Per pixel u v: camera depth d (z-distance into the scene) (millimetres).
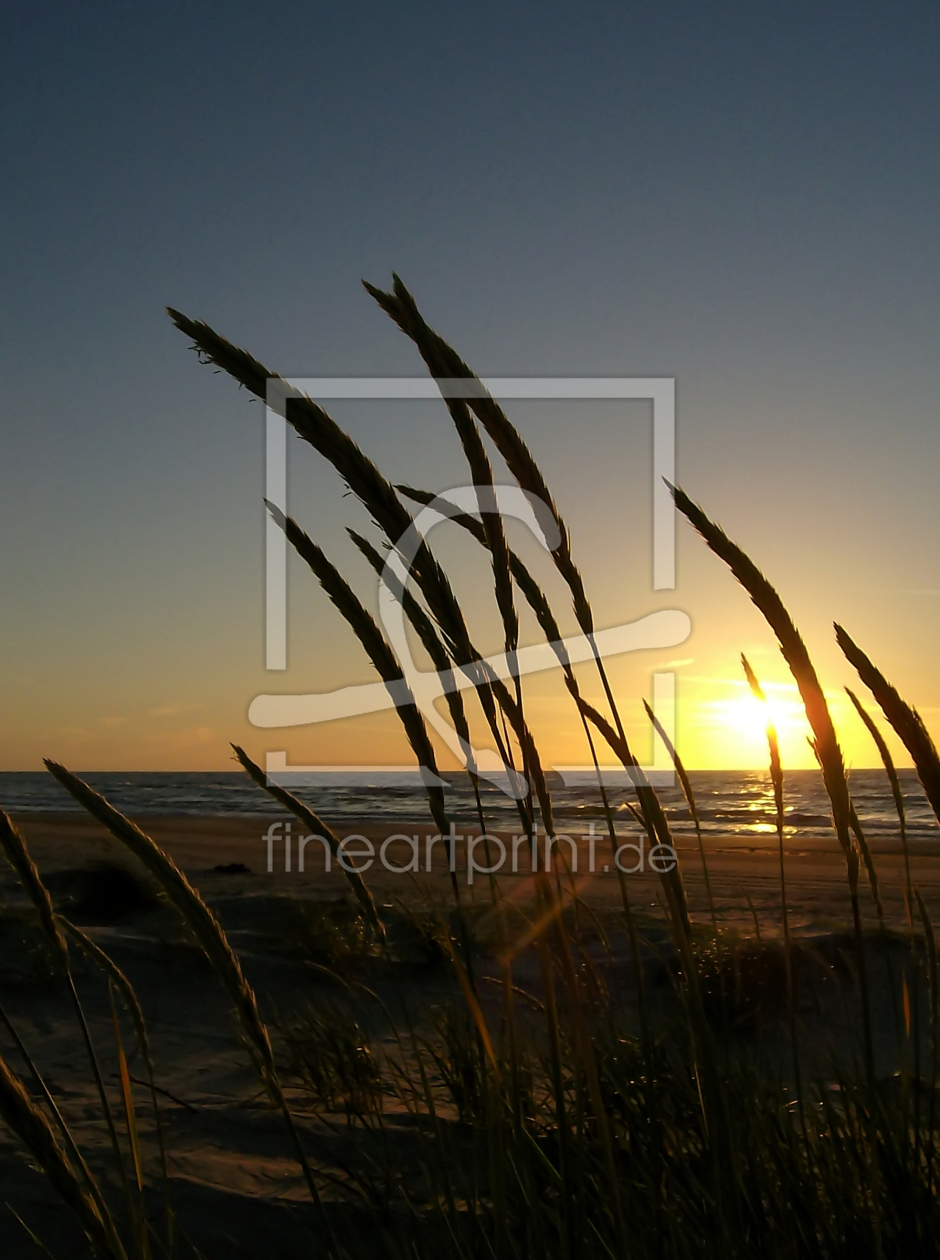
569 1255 1194
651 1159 1589
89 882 10414
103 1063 4621
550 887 1139
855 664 1309
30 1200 2898
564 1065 1995
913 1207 1652
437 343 1147
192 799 51000
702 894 11469
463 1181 1751
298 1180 2932
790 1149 1875
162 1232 2670
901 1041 1756
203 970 6219
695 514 1315
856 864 1437
